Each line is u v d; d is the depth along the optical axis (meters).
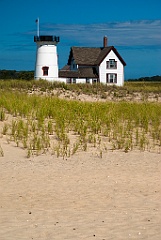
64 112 19.80
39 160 12.97
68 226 7.39
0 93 28.80
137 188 10.12
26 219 7.79
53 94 35.66
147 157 13.82
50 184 10.40
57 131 16.19
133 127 18.88
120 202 8.95
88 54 67.25
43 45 58.84
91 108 21.92
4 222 7.60
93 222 7.61
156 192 9.77
